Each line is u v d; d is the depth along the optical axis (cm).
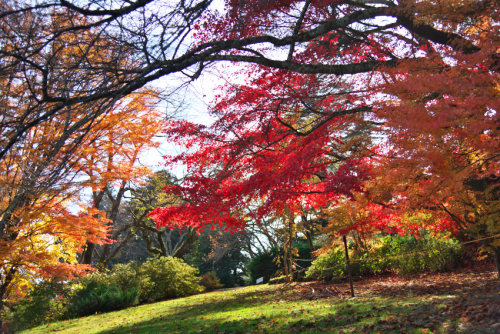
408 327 454
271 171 700
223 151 815
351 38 722
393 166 473
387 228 888
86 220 963
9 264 897
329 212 912
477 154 467
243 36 643
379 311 600
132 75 448
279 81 705
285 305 863
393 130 439
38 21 402
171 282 1705
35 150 630
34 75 424
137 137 980
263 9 596
